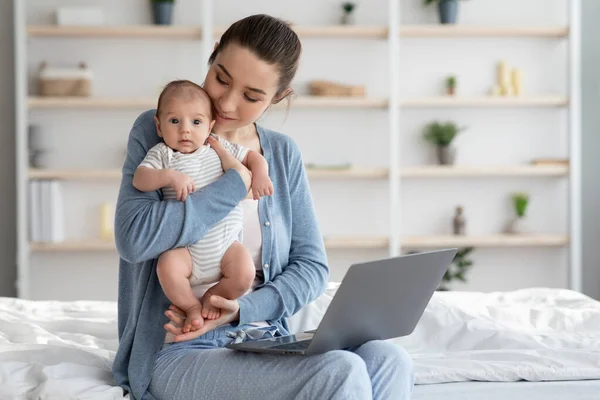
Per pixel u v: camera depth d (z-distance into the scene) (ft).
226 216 5.93
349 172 17.24
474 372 6.57
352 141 18.06
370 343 5.47
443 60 18.07
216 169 6.09
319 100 17.17
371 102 17.24
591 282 18.20
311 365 5.04
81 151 17.76
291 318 7.99
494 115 18.17
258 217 6.40
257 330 6.00
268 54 6.08
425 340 7.72
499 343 7.57
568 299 9.43
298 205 6.79
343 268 18.12
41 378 5.85
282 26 6.25
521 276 18.30
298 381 5.06
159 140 6.28
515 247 18.26
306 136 18.02
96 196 17.84
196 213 5.74
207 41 16.97
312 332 5.83
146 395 5.68
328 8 17.94
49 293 17.81
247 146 6.70
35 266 17.78
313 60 17.95
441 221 18.22
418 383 6.52
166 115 6.09
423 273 5.63
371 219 18.20
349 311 5.08
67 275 17.88
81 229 17.80
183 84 6.18
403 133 18.08
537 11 18.16
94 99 16.97
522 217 17.92
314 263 6.58
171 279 5.71
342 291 4.87
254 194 6.21
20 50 16.70
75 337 7.93
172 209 5.71
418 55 18.06
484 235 18.06
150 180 5.82
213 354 5.49
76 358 6.42
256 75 6.10
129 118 17.84
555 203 18.34
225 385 5.28
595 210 18.17
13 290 17.72
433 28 17.33
